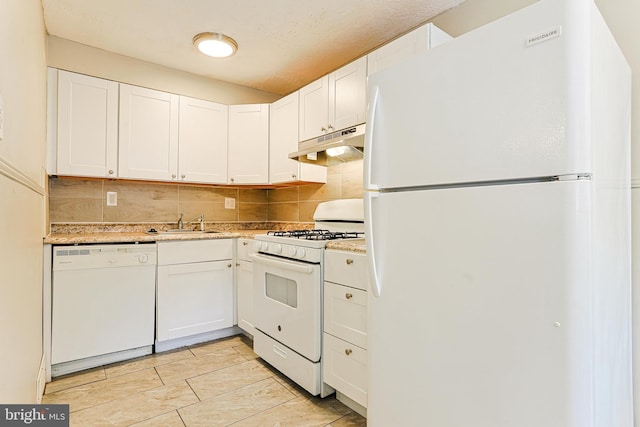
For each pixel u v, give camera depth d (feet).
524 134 3.09
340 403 6.11
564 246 2.88
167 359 7.89
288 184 10.38
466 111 3.47
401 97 4.02
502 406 3.21
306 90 8.86
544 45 2.99
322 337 6.22
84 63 8.54
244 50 8.80
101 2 6.83
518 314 3.12
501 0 6.23
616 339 3.62
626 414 4.08
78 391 6.40
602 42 3.24
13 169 3.50
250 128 10.30
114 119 8.54
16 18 3.76
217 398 6.21
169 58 9.25
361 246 5.65
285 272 6.90
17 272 3.81
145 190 9.84
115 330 7.59
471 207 3.43
